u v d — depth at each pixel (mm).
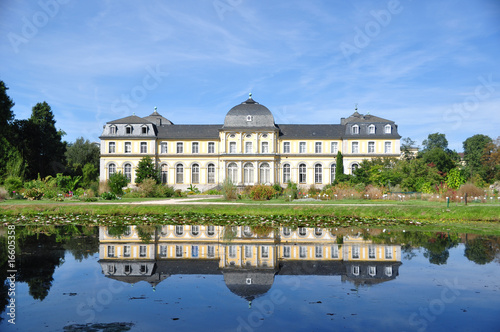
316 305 9125
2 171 46344
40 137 62500
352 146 57750
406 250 14969
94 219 23828
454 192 32531
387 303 9211
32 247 15508
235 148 58188
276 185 50594
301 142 59250
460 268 12344
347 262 13156
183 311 8750
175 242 16609
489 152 71750
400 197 35625
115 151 58688
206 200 36125
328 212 25859
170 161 59188
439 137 84812
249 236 18109
